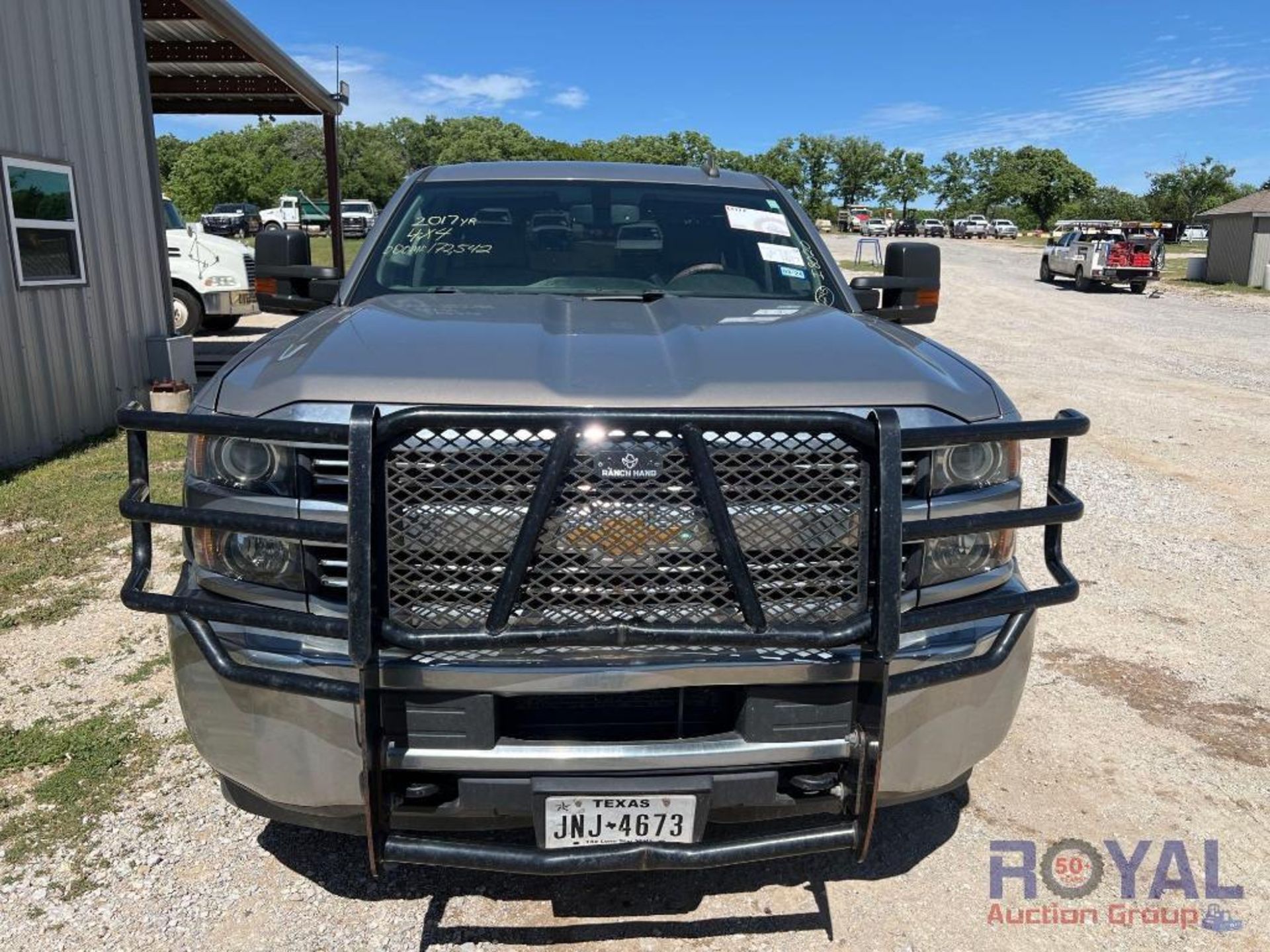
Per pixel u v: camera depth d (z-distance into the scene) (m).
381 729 2.16
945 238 79.12
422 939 2.61
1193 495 7.21
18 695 3.87
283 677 2.19
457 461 2.10
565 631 2.07
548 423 2.06
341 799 2.30
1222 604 5.10
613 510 2.12
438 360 2.37
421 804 2.27
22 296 7.70
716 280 3.71
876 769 2.20
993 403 2.52
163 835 3.02
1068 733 3.75
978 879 2.90
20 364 7.67
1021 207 107.50
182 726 3.65
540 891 2.80
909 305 3.95
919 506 2.34
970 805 3.28
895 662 2.31
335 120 15.34
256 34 10.67
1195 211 79.38
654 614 2.16
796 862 2.95
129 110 9.39
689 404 2.23
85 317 8.63
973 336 17.88
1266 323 21.17
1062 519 2.33
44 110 7.99
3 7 7.48
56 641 4.38
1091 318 21.73
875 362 2.51
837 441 2.17
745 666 2.17
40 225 7.94
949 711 2.43
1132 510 6.79
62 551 5.46
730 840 2.23
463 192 3.99
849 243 63.69
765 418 2.09
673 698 2.28
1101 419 9.96
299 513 2.22
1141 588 5.30
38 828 3.04
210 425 2.17
